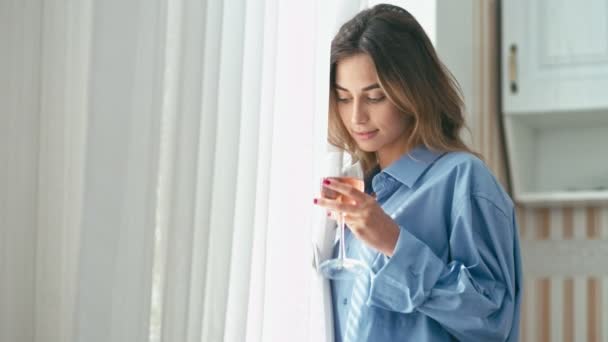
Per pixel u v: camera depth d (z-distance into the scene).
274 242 1.73
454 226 1.78
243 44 1.54
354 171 2.03
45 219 1.52
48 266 1.52
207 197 1.48
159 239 1.47
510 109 3.43
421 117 1.90
